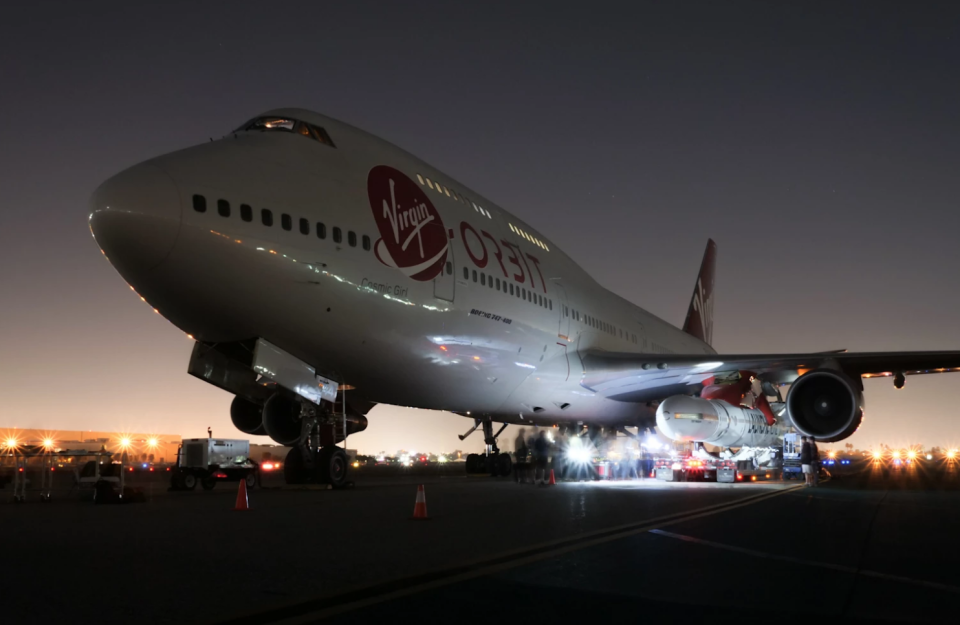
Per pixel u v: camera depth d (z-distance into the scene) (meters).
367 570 6.04
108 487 12.68
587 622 4.54
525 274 18.34
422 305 14.69
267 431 16.08
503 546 7.33
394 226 14.40
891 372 20.75
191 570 6.00
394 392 16.22
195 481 18.25
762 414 21.69
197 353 14.48
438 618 4.59
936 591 5.51
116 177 11.35
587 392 21.05
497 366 17.34
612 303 24.73
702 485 18.38
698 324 39.25
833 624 4.56
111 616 4.52
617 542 7.65
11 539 7.70
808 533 8.59
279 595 5.14
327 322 13.34
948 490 17.11
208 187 11.77
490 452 25.50
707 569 6.23
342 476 15.79
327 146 14.28
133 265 11.45
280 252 12.31
